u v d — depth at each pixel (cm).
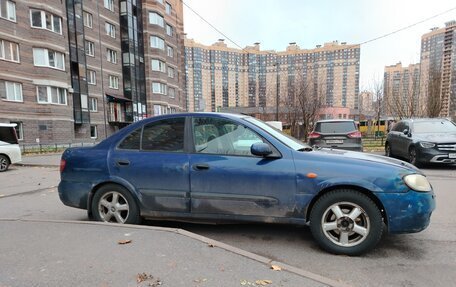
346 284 281
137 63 4050
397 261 345
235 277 280
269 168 380
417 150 1040
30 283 273
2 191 792
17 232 393
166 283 271
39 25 2466
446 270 322
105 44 3566
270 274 285
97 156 450
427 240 405
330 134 1111
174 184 414
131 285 268
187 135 425
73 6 3034
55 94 2573
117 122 3697
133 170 430
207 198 402
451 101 3066
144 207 429
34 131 2434
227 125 416
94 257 320
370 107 5056
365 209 354
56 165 1412
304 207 372
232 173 391
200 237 369
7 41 2269
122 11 3844
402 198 348
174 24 4794
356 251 357
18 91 2344
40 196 723
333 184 360
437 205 574
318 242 372
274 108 4031
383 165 365
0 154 1226
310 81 3603
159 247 343
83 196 454
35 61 2456
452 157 989
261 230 448
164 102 4431
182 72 5028
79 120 3084
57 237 375
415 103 2927
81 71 3131
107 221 450
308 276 282
